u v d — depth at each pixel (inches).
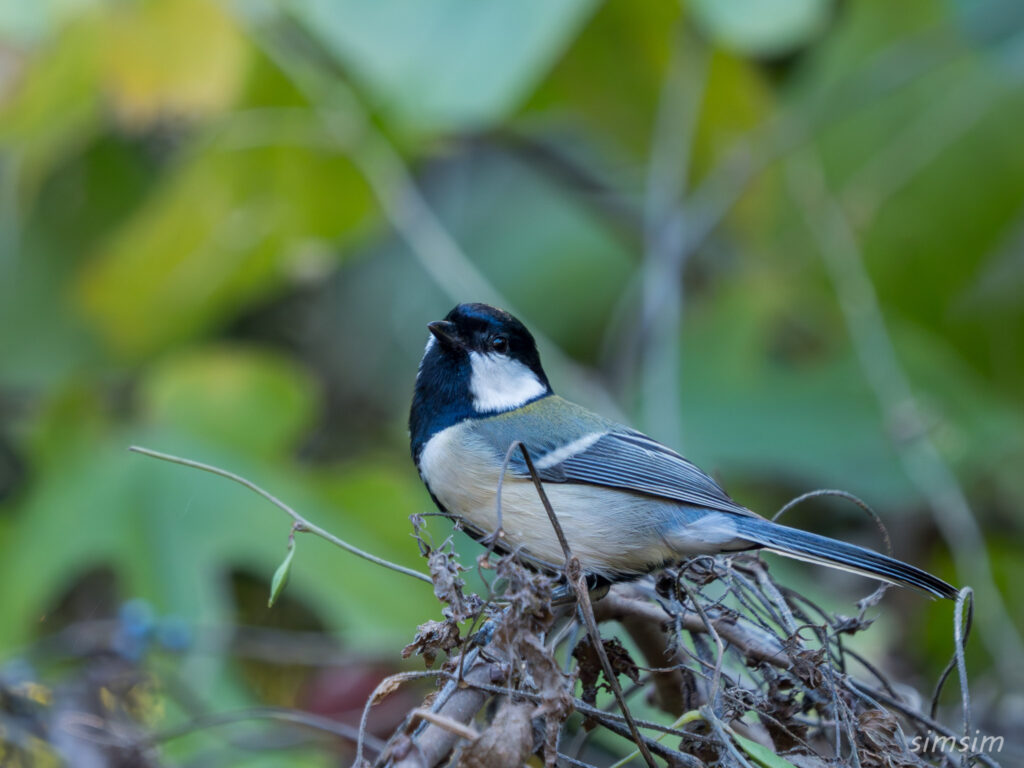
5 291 441.7
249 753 289.9
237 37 385.4
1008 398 459.8
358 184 421.1
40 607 352.5
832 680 190.2
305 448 464.8
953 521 376.5
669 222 420.5
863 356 404.2
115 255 429.4
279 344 481.7
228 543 358.3
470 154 483.5
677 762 176.6
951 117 438.9
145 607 307.0
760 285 446.3
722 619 206.4
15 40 379.2
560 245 475.5
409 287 473.1
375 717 323.6
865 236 453.4
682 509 247.6
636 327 422.6
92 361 449.4
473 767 158.7
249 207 426.9
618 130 467.2
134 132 438.6
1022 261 456.8
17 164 425.7
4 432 438.9
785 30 369.4
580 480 251.4
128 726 272.8
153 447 372.2
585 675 196.9
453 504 263.6
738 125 453.7
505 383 275.4
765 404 405.1
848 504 409.7
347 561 358.6
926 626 385.4
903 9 428.1
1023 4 411.2
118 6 375.9
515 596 167.0
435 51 367.2
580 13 366.6
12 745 253.1
